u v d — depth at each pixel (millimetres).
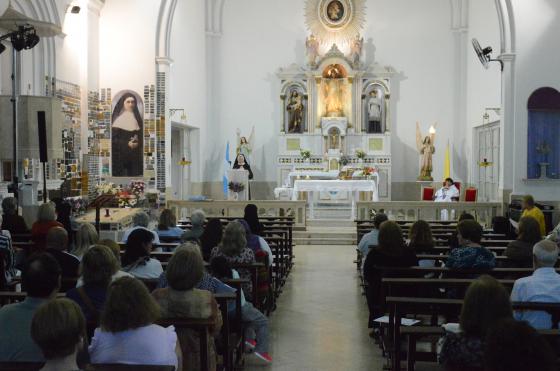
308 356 6973
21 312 3795
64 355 3074
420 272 6836
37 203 12672
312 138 22750
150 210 16031
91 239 6938
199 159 22406
